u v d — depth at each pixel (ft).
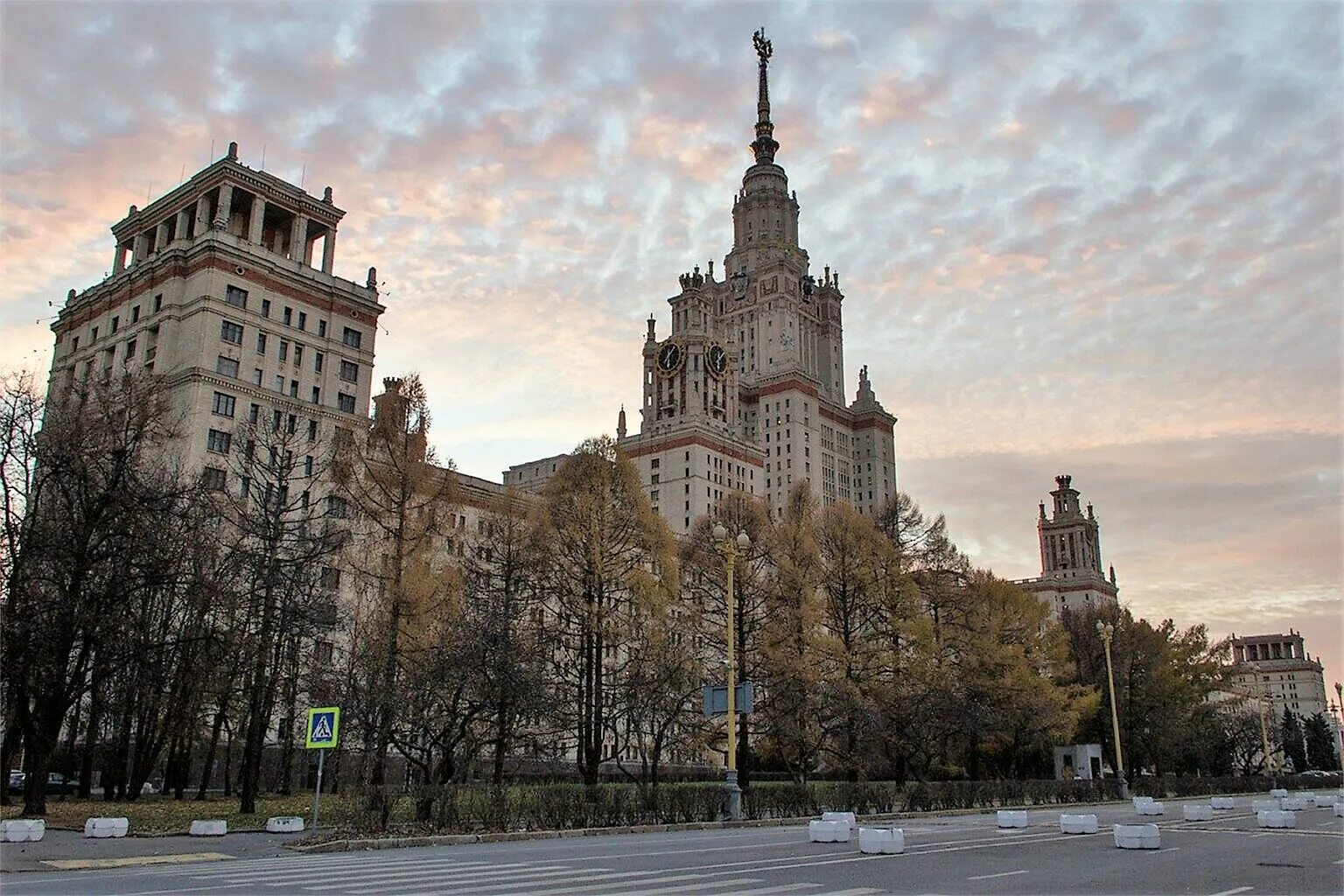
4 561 108.58
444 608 133.80
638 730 148.66
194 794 178.70
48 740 104.78
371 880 54.90
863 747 171.32
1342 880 57.00
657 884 53.21
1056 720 210.79
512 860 67.26
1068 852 75.31
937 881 55.62
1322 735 519.19
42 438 115.75
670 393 495.00
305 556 130.82
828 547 185.98
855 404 640.58
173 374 260.21
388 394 172.76
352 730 120.88
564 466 161.17
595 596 151.84
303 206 302.45
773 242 654.12
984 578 231.71
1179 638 290.97
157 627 136.56
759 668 163.02
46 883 54.65
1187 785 219.82
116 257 317.22
